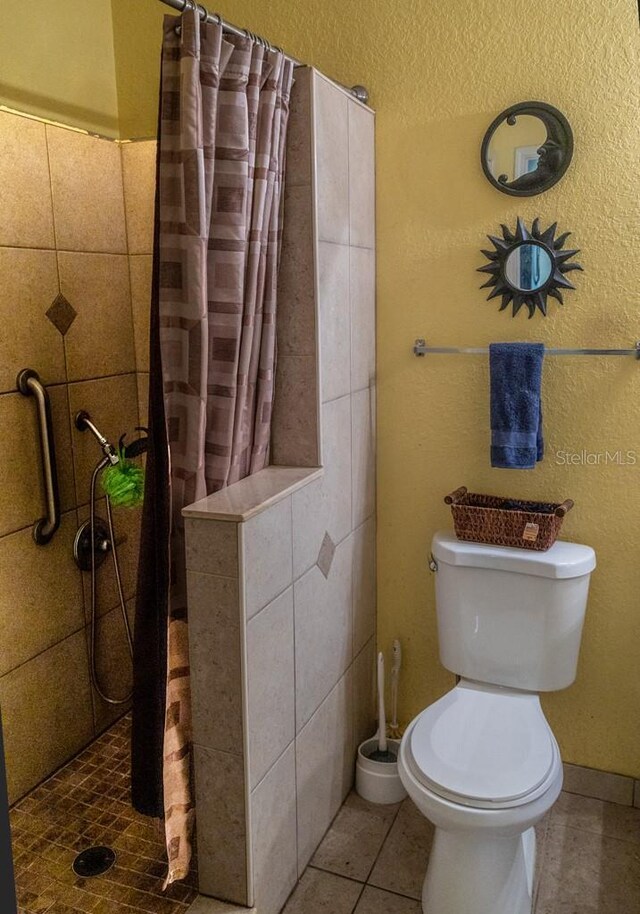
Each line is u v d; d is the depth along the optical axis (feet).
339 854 7.05
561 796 7.84
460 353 7.53
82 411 7.75
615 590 7.38
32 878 6.46
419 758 5.94
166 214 5.38
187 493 5.82
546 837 7.22
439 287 7.51
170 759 6.00
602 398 7.10
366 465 7.86
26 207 6.94
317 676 6.93
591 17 6.51
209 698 5.78
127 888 6.35
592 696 7.66
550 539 6.90
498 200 7.11
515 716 6.57
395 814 7.55
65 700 7.89
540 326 7.20
